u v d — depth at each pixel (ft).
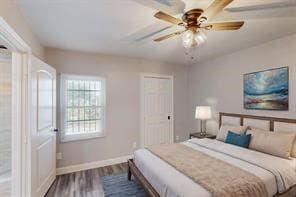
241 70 11.78
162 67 15.46
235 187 5.71
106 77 13.09
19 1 6.00
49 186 9.48
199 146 10.37
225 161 7.89
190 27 6.26
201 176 6.34
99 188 9.49
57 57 11.61
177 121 16.35
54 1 6.05
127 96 13.91
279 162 7.46
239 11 6.71
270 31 8.69
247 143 9.70
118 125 13.56
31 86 7.33
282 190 6.61
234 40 9.95
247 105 11.34
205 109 13.24
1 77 10.73
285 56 9.39
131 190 9.16
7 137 10.89
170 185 6.15
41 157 8.41
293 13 6.88
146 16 7.18
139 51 12.22
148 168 7.81
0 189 9.16
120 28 8.38
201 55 13.19
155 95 15.28
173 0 5.87
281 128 9.26
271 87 9.99
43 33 8.93
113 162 13.28
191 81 16.55
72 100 12.16
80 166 12.13
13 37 6.05
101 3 6.18
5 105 10.81
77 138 12.02
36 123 7.86
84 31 8.71
